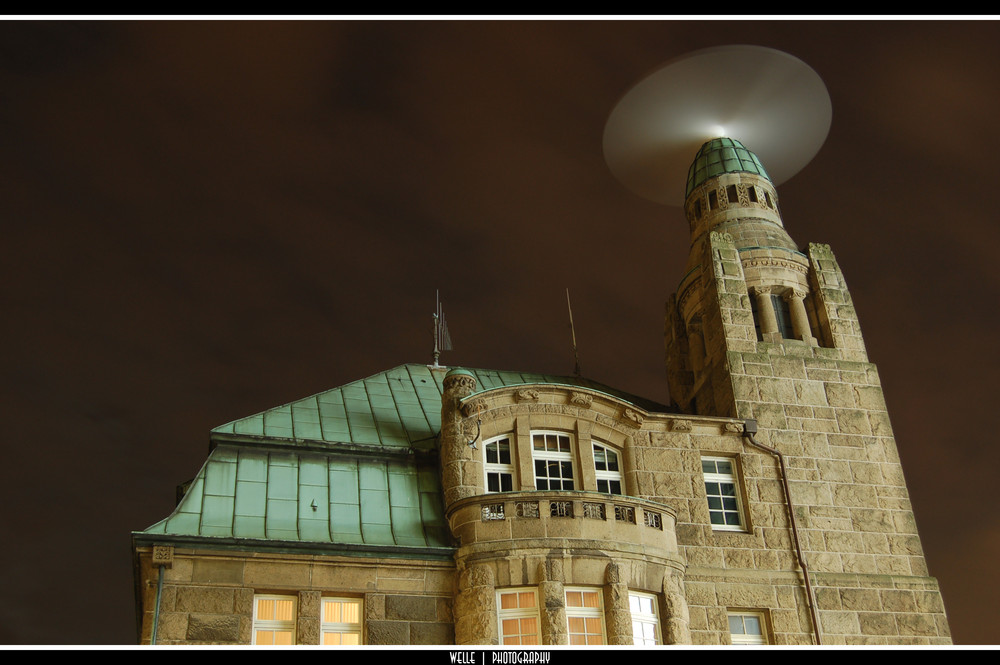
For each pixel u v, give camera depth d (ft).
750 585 82.79
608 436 86.79
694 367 107.65
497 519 76.59
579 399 86.58
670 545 79.36
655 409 106.11
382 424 90.68
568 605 73.87
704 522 85.10
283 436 84.48
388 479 83.61
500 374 107.14
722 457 90.22
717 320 99.35
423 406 96.07
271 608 72.74
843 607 83.66
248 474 80.69
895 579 86.33
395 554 75.87
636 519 78.07
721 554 83.82
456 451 82.07
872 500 90.58
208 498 77.41
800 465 90.68
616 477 86.02
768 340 99.60
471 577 74.33
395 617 73.72
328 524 77.87
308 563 74.02
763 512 86.99
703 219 112.68
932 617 85.25
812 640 81.30
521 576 73.97
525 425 85.25
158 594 69.67
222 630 69.72
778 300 105.91
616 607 73.15
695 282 107.96
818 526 87.66
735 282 101.50
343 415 91.20
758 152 124.36
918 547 89.20
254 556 72.90
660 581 76.79
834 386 96.63
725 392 94.99
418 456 86.12
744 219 110.01
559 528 75.66
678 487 86.17
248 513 77.00
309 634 71.36
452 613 75.00
